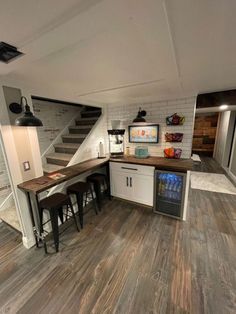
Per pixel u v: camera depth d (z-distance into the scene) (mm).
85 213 2859
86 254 1983
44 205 1958
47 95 2262
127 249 2041
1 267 1836
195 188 3865
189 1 724
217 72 1719
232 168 4672
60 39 995
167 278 1646
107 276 1688
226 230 2338
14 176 1909
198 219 2607
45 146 3455
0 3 682
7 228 2514
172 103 2973
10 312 1396
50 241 2223
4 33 908
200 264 1799
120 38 1030
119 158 3193
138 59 1363
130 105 3359
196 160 6621
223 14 815
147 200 2910
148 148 3348
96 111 3992
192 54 1291
